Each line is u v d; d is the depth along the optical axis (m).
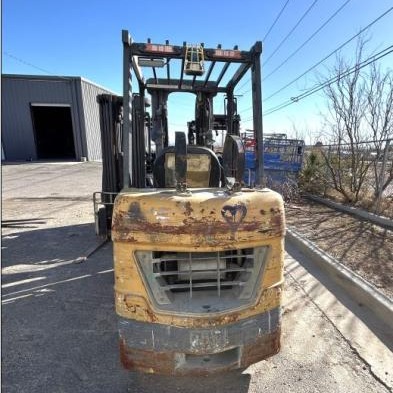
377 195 7.90
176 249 2.21
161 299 2.28
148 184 4.16
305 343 3.10
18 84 24.53
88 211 8.70
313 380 2.62
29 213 8.48
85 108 25.98
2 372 2.70
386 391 2.52
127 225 2.23
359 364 2.81
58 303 3.85
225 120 4.79
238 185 2.45
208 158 3.22
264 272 2.39
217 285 2.36
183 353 2.28
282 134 11.74
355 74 8.72
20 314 3.60
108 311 3.66
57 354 2.93
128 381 2.61
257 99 3.15
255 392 2.50
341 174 9.24
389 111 8.05
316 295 4.09
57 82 25.02
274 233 2.37
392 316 3.36
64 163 24.00
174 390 2.52
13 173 17.75
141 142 4.04
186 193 2.35
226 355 2.39
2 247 5.82
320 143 10.75
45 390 2.51
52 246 5.87
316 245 5.63
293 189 10.12
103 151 5.94
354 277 4.24
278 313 2.50
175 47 2.99
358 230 6.53
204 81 4.48
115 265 2.32
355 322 3.47
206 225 2.20
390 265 4.72
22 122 25.31
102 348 3.01
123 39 2.91
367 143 8.37
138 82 4.14
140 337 2.30
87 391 2.50
